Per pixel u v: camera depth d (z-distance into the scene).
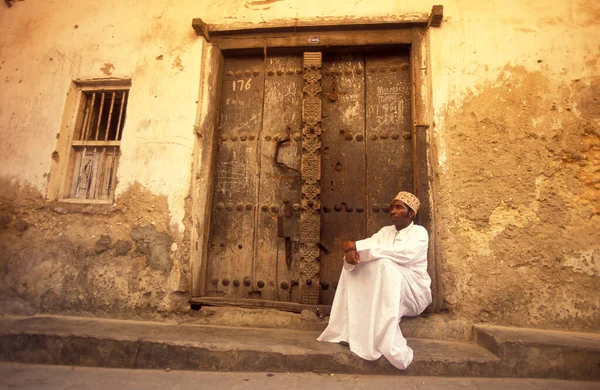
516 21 3.46
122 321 3.23
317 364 2.48
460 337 2.95
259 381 2.33
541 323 2.93
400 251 2.60
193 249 3.43
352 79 3.84
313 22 3.69
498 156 3.22
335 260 3.50
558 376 2.41
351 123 3.75
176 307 3.30
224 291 3.57
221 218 3.70
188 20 3.87
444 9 3.56
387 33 3.64
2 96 3.95
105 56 3.92
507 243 3.08
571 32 3.39
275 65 3.95
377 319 2.47
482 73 3.38
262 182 3.74
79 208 3.59
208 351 2.56
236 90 3.94
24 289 3.47
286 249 3.58
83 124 3.99
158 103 3.71
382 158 3.64
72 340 2.71
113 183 3.83
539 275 3.00
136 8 3.99
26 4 4.14
